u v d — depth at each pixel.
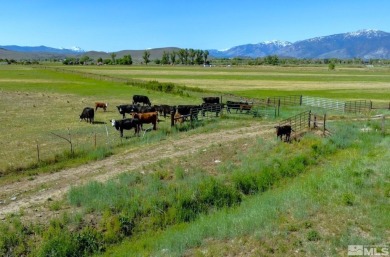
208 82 95.19
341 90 76.94
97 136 30.30
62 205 16.69
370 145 25.31
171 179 20.16
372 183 16.36
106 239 14.20
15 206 16.81
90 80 87.19
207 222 14.64
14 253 13.16
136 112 35.81
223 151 25.06
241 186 18.69
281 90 76.00
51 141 28.42
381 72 159.38
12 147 26.62
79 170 22.30
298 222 13.03
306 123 32.09
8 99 52.72
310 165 22.27
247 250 11.69
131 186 18.97
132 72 136.88
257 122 35.97
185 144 27.66
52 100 52.62
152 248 13.17
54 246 13.20
